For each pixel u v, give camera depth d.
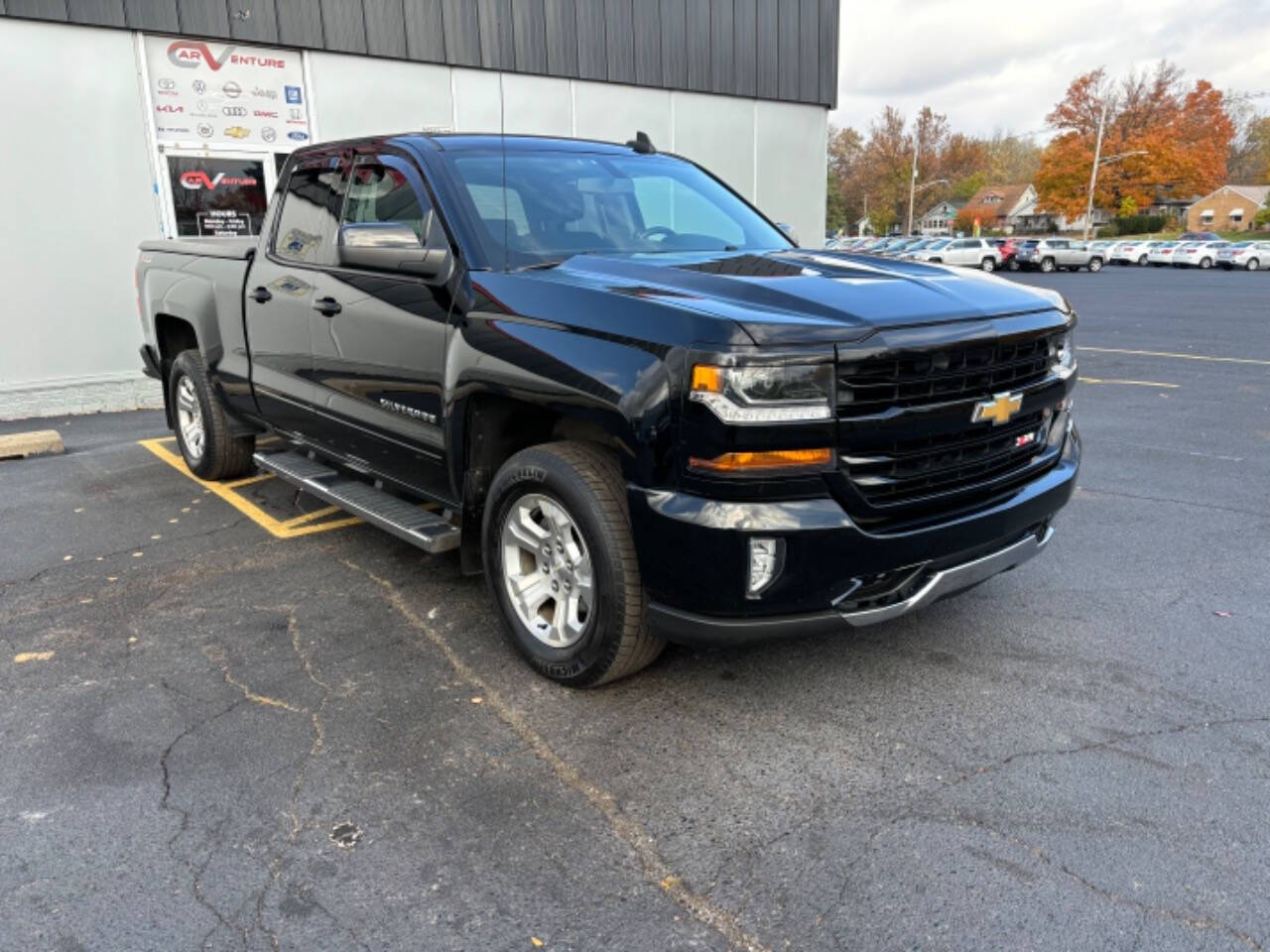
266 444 6.56
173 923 2.33
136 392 9.22
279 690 3.50
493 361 3.38
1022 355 3.26
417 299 3.79
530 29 10.59
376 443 4.23
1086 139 72.69
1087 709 3.31
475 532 3.84
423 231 3.89
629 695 3.44
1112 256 52.69
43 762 3.03
